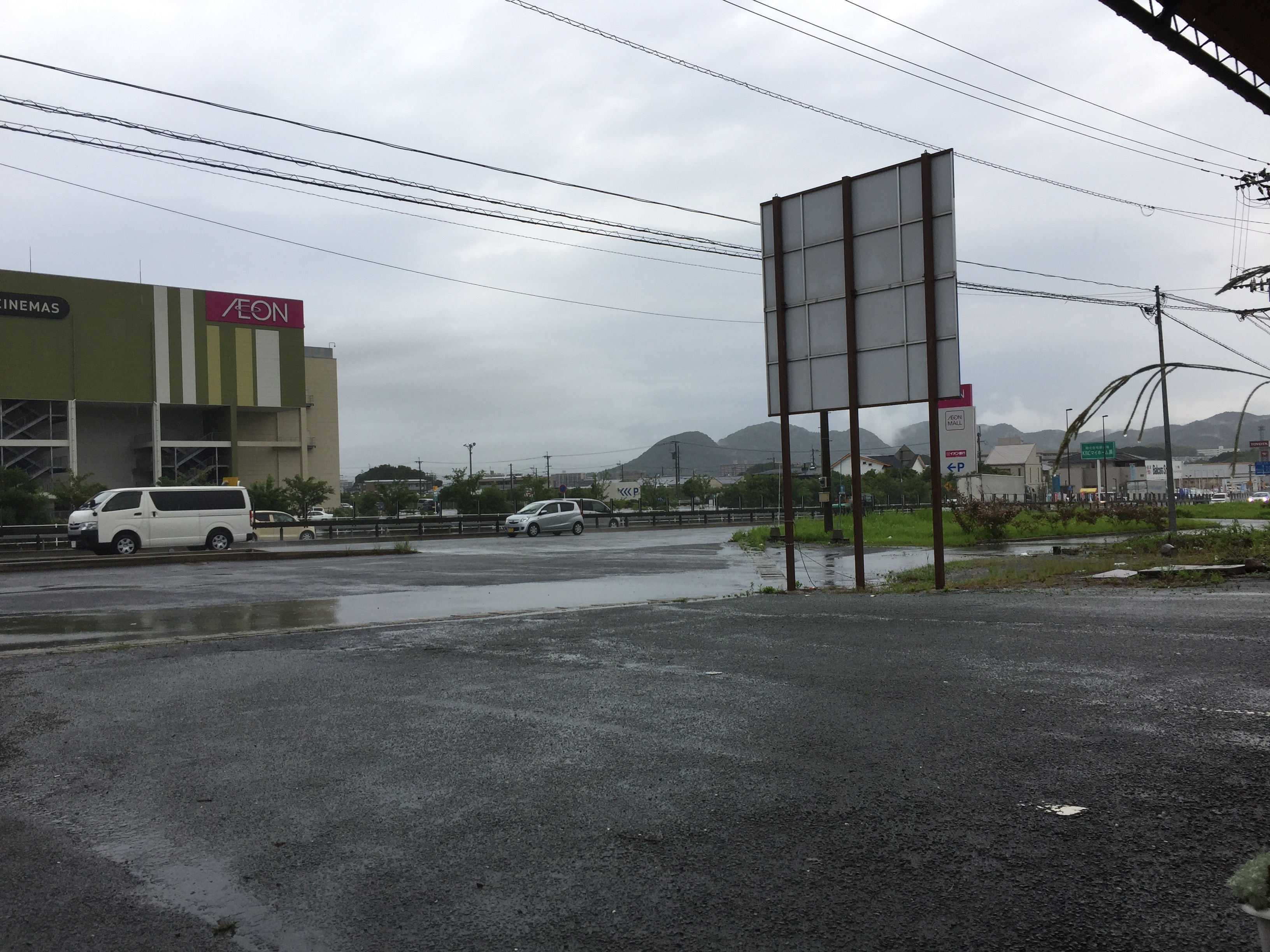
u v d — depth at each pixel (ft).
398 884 11.02
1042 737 16.47
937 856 11.39
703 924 9.82
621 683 22.75
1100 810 12.75
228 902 10.66
